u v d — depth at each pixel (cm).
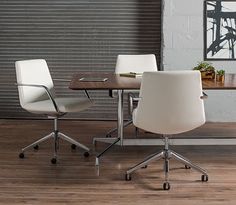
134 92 452
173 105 302
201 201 291
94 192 308
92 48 566
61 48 568
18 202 290
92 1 559
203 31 534
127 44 564
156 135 478
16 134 485
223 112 546
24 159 389
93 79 377
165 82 297
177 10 530
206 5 530
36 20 564
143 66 471
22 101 385
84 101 400
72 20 562
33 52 570
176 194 304
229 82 362
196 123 312
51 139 461
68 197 299
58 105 378
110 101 570
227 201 291
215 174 346
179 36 535
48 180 333
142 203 288
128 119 554
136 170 351
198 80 304
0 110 573
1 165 372
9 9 564
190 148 425
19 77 386
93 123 550
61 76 570
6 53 570
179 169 359
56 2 561
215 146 431
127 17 560
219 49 537
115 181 331
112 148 423
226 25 534
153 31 561
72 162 380
